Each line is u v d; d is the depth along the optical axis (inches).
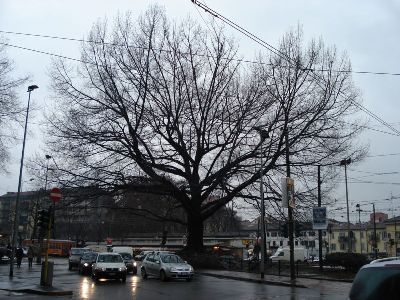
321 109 1486.2
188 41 1556.3
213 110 1568.7
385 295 219.3
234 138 1542.8
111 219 3742.6
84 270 1328.7
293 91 1505.9
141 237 3850.9
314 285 1042.1
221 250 2507.4
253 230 4320.9
